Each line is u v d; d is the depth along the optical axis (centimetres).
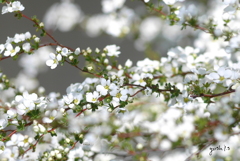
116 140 57
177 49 60
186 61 59
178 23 59
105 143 57
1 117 58
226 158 56
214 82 58
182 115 56
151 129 56
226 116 55
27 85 69
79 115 58
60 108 58
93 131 57
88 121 57
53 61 58
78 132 58
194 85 58
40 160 58
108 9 66
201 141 56
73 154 57
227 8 58
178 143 55
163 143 56
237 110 56
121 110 58
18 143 57
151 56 68
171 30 69
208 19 59
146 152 56
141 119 60
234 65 58
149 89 58
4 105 59
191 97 58
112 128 57
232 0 58
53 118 57
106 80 58
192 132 56
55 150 57
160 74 60
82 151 57
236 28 58
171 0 58
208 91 58
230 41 57
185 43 69
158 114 61
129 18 68
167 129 55
